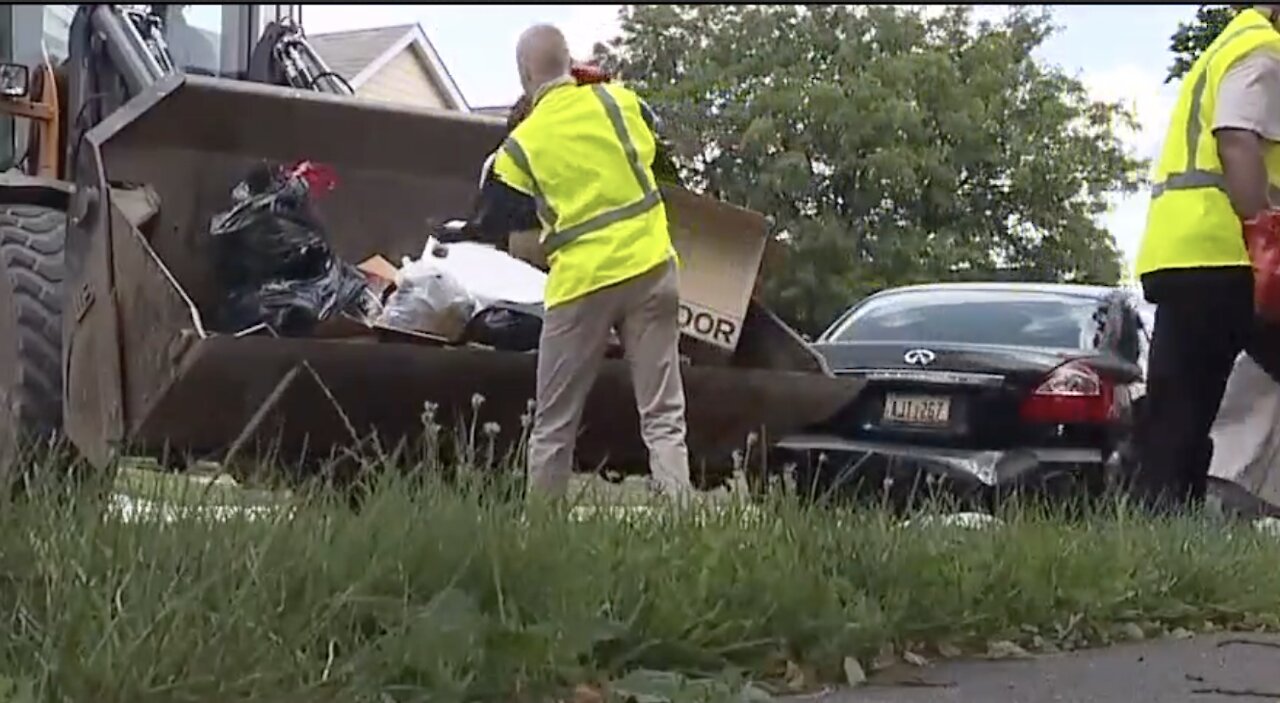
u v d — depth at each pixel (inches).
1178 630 227.9
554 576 168.7
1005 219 1470.2
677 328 261.7
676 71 1486.2
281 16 359.6
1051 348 359.6
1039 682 182.1
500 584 164.1
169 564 148.6
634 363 259.9
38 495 170.2
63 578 143.6
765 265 303.7
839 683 177.2
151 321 239.0
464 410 258.2
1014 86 1483.8
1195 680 186.2
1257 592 244.4
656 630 167.2
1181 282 286.7
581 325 251.9
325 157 303.7
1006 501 289.1
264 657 136.2
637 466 286.2
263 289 274.1
